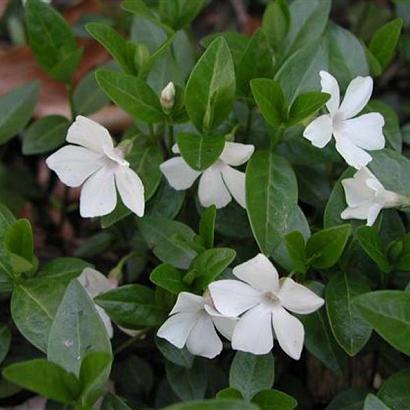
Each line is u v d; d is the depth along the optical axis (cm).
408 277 38
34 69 52
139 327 37
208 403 30
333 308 36
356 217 37
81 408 33
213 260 36
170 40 38
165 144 42
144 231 38
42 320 36
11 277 37
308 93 36
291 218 37
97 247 43
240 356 35
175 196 39
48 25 41
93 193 37
